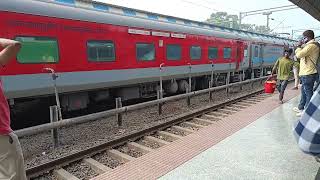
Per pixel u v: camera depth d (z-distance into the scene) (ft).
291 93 44.09
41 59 26.16
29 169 16.47
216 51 54.24
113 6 34.76
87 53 30.17
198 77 53.78
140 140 23.34
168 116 32.55
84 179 16.60
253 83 63.21
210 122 28.04
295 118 27.09
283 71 34.60
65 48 28.12
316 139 5.95
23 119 32.32
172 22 43.80
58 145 22.22
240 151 18.43
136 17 37.06
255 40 72.38
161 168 16.17
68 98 30.96
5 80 23.89
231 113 32.50
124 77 34.83
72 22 28.68
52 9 27.09
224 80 61.36
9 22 23.82
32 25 25.44
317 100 6.07
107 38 32.37
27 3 25.23
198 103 41.29
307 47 24.73
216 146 19.51
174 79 44.39
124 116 32.83
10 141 9.61
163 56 40.86
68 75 28.50
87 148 19.94
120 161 19.15
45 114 31.68
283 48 92.99
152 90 42.57
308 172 15.07
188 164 16.58
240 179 14.49
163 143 22.12
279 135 21.72
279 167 15.81
